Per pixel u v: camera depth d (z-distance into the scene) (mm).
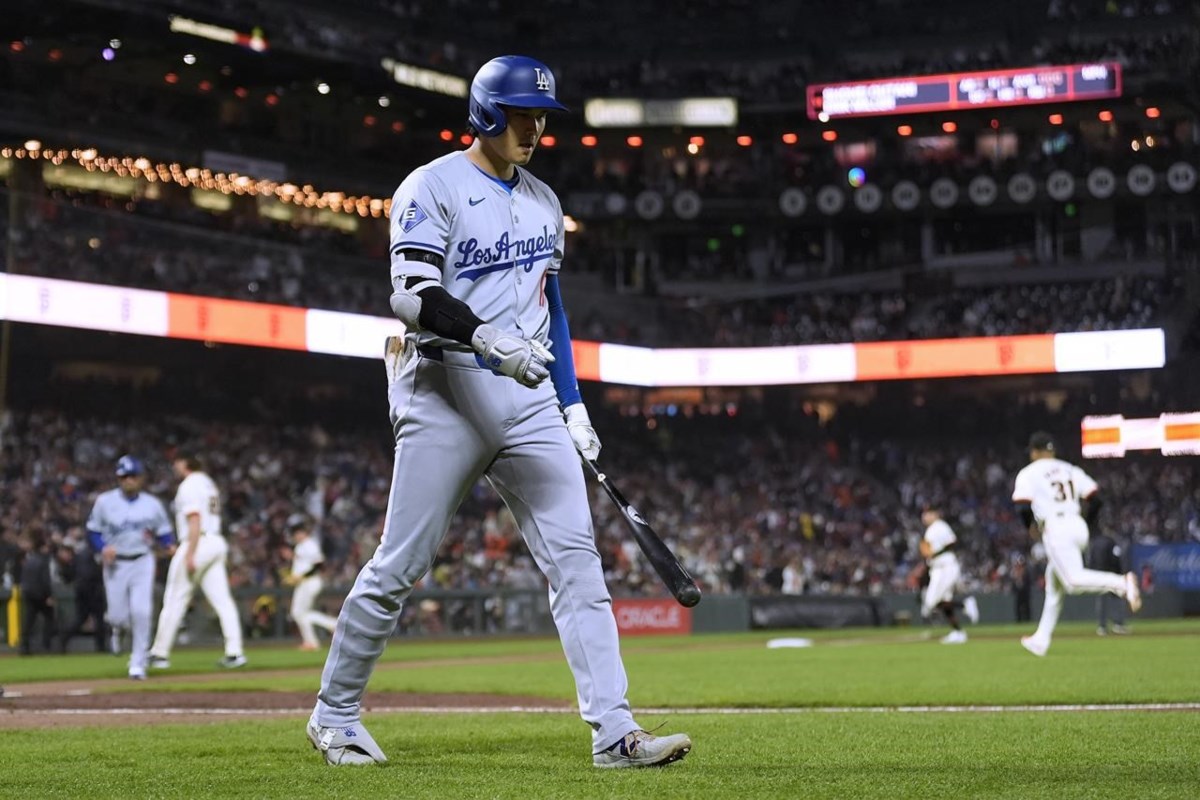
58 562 33719
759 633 38531
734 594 43625
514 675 16969
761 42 62750
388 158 59281
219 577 19750
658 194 61562
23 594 29359
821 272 63438
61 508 38062
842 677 14688
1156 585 45125
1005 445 58469
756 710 10281
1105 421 55750
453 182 6211
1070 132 61906
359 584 6379
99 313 40312
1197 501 52312
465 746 7137
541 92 6195
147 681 16656
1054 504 17125
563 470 6277
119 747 7379
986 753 6410
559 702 11758
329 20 55406
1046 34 60750
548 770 5926
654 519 51969
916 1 62969
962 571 49438
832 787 5172
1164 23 59125
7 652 29750
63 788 5531
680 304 59125
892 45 62250
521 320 6383
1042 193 60125
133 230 42594
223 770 6117
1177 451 54344
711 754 6559
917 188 60500
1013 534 51812
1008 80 58094
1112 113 60844
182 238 44031
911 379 59750
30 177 47312
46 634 29734
